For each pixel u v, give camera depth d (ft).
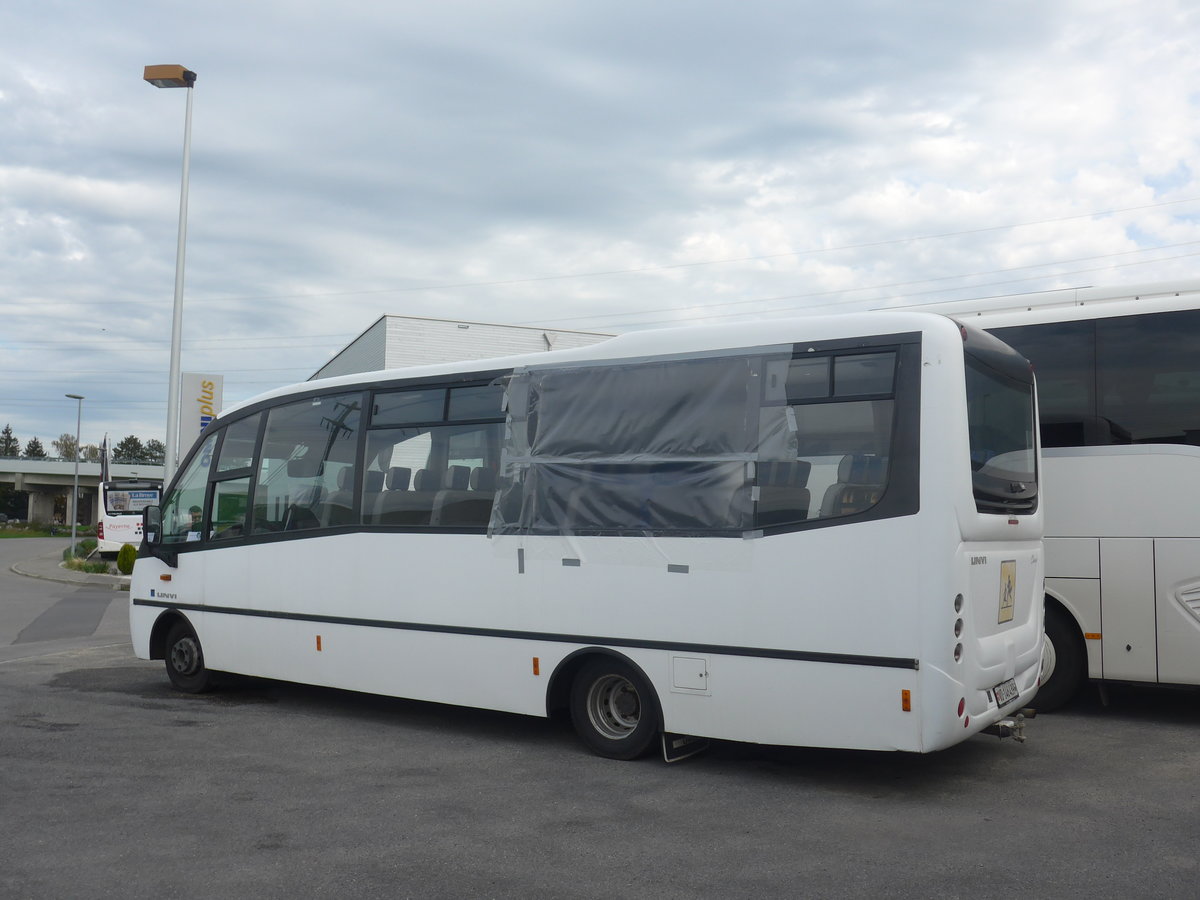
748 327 22.27
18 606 65.10
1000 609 21.30
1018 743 25.00
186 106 76.18
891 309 21.94
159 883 15.83
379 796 20.76
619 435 23.54
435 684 25.94
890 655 19.51
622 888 15.62
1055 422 28.07
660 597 22.36
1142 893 15.23
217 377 96.32
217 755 24.36
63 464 319.06
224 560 31.07
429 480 26.71
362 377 28.76
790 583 20.68
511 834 18.28
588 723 24.00
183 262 75.61
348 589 27.84
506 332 128.67
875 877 16.01
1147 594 26.66
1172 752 24.17
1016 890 15.39
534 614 24.30
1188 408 26.53
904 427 19.88
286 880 15.97
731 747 24.91
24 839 17.94
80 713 29.37
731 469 21.83
